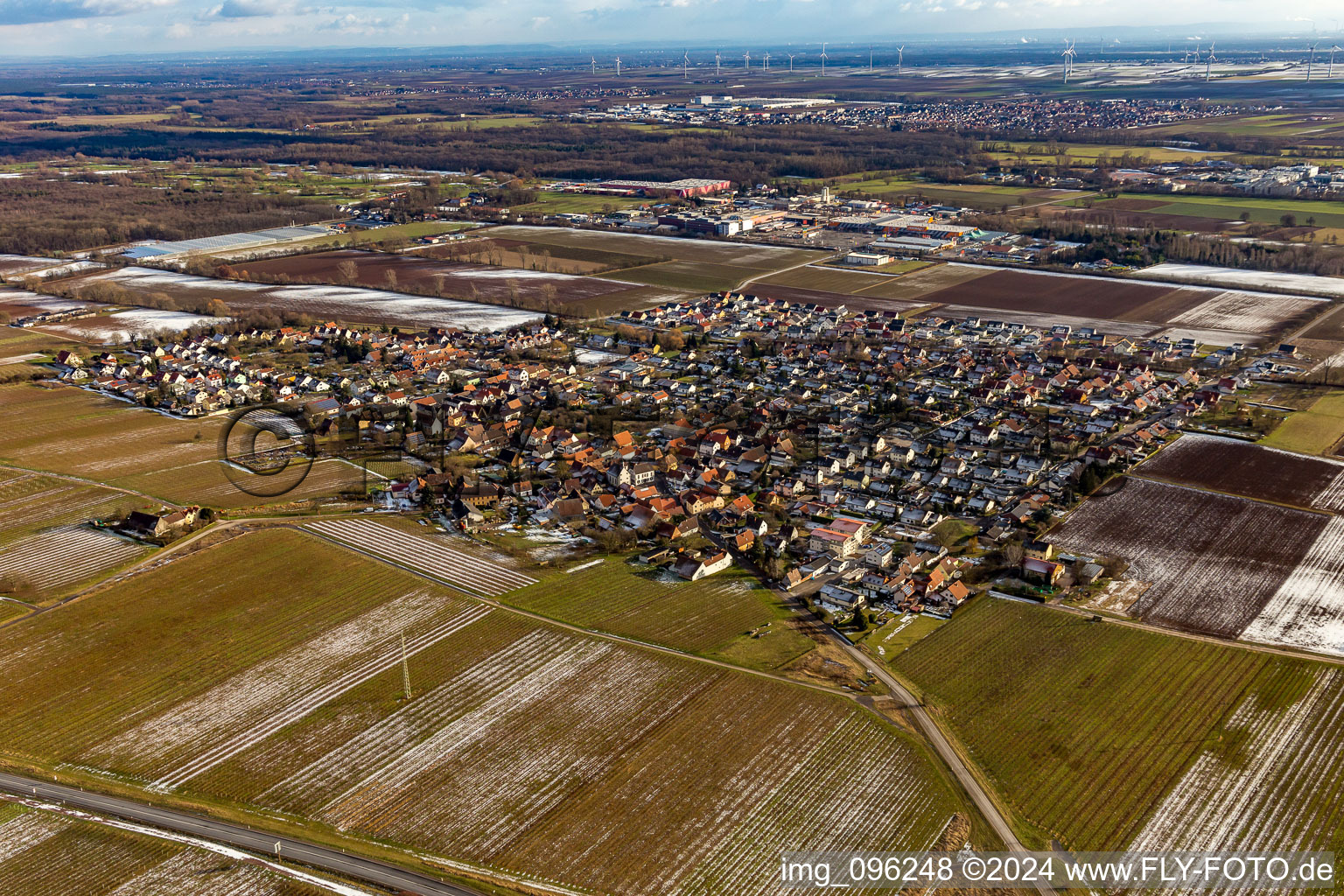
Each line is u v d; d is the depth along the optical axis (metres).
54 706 150.25
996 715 146.62
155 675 158.12
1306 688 150.88
